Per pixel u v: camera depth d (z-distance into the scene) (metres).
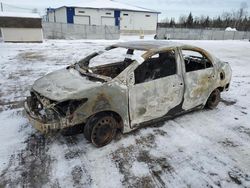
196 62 4.85
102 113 3.46
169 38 31.12
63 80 3.68
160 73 4.08
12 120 4.43
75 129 3.51
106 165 3.17
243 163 3.29
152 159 3.33
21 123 4.32
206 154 3.48
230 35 35.22
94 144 3.50
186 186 2.82
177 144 3.73
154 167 3.16
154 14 36.53
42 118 3.21
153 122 4.06
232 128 4.34
